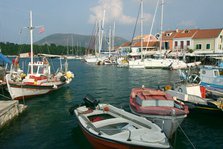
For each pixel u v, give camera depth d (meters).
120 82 33.78
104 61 71.25
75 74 44.62
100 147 10.37
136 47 75.56
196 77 23.25
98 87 29.09
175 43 62.19
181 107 13.33
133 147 9.16
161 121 11.89
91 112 13.18
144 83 32.81
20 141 12.05
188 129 13.92
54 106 18.97
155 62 53.84
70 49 136.50
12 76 21.81
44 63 24.98
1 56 25.66
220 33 55.81
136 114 13.07
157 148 8.82
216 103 15.21
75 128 13.94
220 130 13.80
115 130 10.88
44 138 12.47
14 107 15.32
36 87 20.77
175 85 20.11
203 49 56.97
